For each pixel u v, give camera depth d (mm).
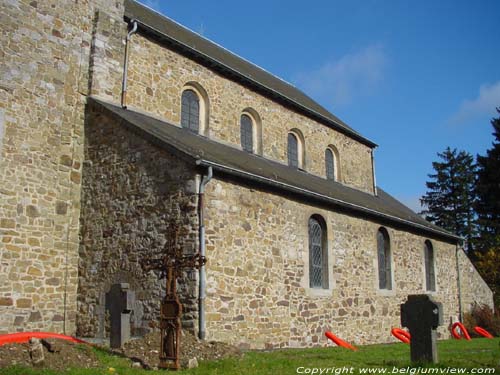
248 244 12484
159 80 15273
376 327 16703
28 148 12625
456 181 42812
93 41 14195
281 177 14586
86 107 13969
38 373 7621
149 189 12344
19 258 12055
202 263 8859
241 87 17734
